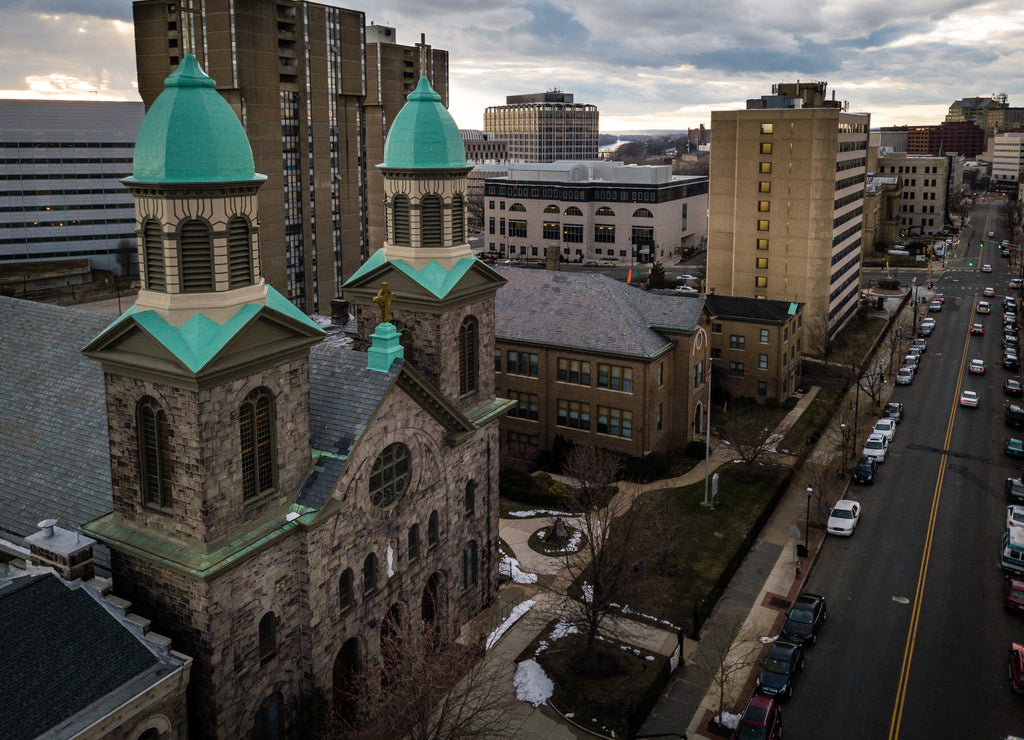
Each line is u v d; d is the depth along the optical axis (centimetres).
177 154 2827
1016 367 10238
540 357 7088
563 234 18862
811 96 11225
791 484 6606
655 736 3594
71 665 2648
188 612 2967
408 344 4291
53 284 15288
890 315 13338
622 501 6103
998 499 6406
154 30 11462
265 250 11800
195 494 2916
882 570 5275
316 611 3331
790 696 4016
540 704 3916
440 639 3581
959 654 4366
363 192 14262
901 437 7869
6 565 3172
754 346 8581
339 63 12838
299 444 3300
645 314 7225
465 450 4262
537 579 5041
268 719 3272
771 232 10738
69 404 3822
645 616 4662
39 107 16525
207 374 2798
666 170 18675
